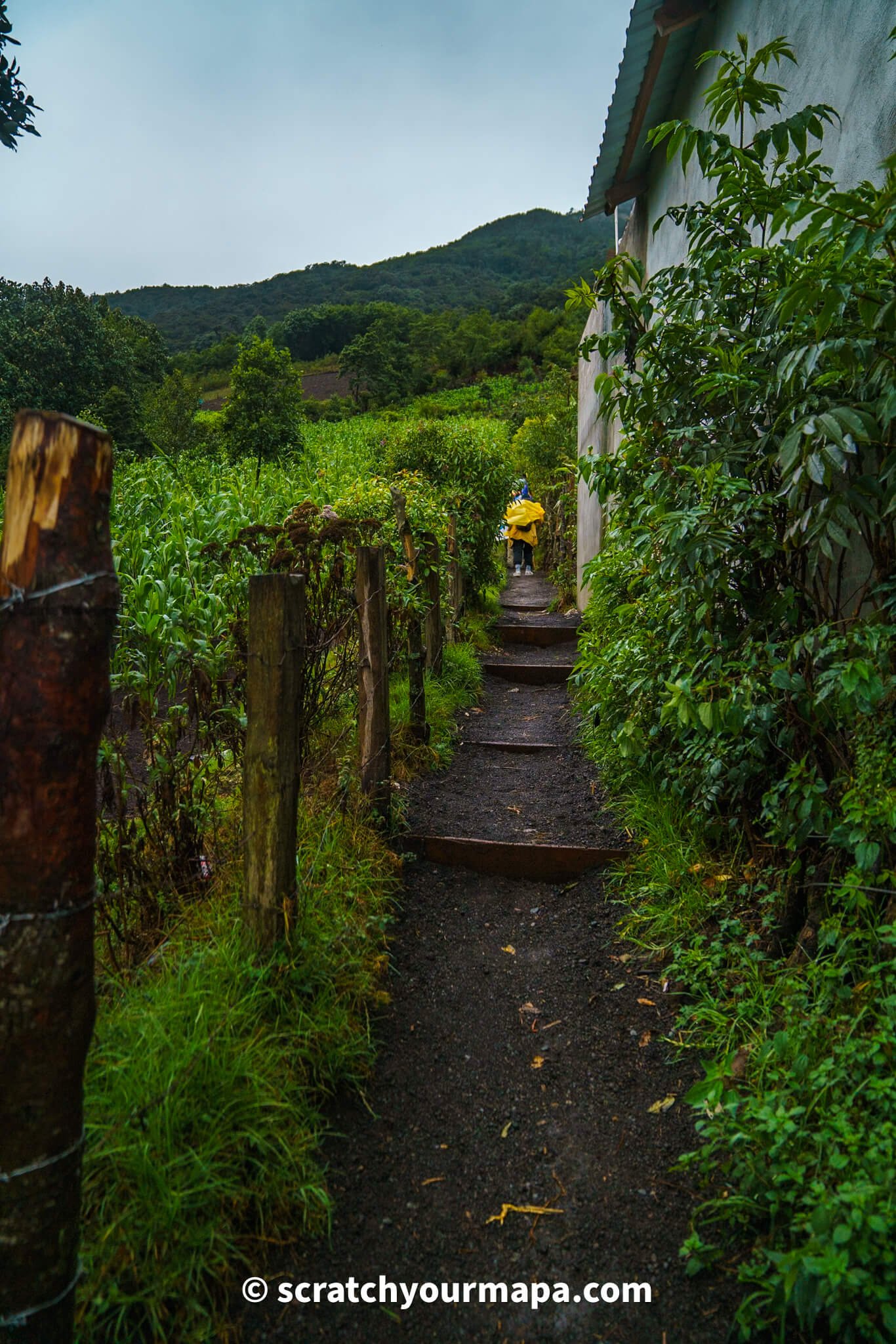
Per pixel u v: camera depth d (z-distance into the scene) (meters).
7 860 1.21
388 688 3.64
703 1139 2.10
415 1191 2.01
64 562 1.21
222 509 6.03
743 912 2.85
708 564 2.63
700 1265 1.74
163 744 2.74
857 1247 1.44
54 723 1.21
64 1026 1.27
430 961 2.98
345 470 12.62
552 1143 2.17
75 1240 1.35
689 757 3.15
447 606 7.02
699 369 3.03
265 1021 2.23
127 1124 1.74
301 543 3.60
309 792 3.59
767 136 2.74
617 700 3.99
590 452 3.98
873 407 2.12
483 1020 2.68
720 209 2.88
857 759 2.18
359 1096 2.28
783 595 2.60
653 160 6.41
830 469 2.17
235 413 20.09
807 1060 1.88
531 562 14.27
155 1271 1.61
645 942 2.97
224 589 3.77
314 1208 1.89
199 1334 1.58
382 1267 1.80
